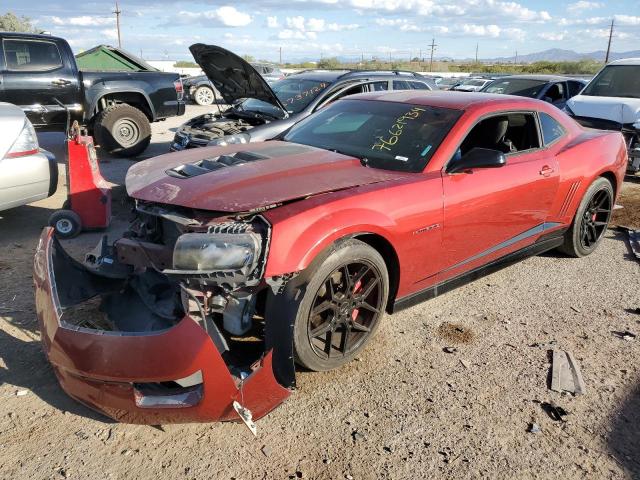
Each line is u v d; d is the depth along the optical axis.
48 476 2.35
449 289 3.90
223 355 2.70
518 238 4.30
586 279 4.77
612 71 9.16
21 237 5.20
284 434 2.68
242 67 6.36
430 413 2.89
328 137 4.13
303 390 3.03
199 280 2.61
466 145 4.07
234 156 3.58
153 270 3.20
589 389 3.17
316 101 7.08
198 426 2.72
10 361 3.16
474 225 3.76
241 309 2.68
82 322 3.24
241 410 2.45
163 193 2.99
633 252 5.42
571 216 4.82
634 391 3.16
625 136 8.12
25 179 5.04
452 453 2.61
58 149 10.11
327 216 2.85
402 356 3.42
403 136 3.83
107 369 2.43
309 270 2.79
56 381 3.02
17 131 4.98
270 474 2.42
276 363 2.78
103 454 2.50
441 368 3.31
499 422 2.84
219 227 2.66
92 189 5.16
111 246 3.66
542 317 4.03
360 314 3.33
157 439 2.62
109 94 9.45
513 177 3.99
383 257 3.35
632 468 2.58
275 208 2.83
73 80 8.89
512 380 3.22
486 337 3.71
